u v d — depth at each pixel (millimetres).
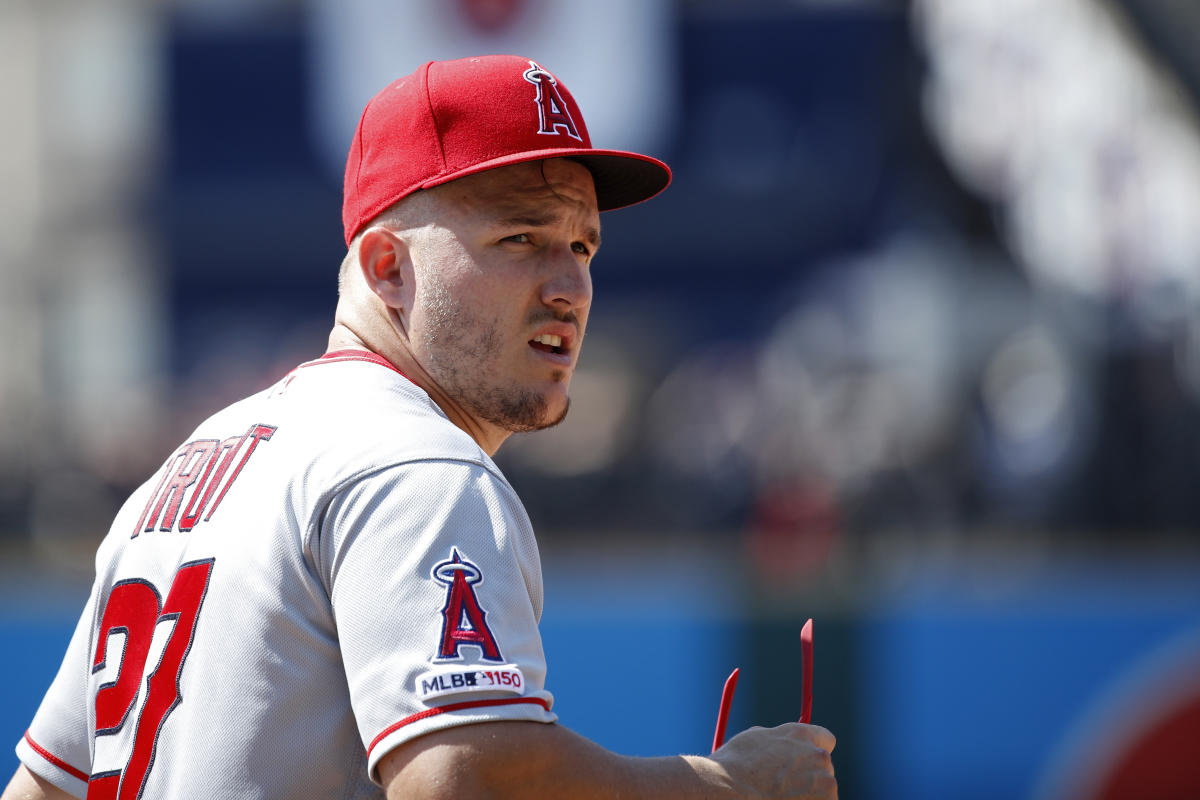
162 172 39188
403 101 6387
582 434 36438
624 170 6816
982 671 21188
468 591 5309
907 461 30656
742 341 38781
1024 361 34406
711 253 38219
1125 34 30094
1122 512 29578
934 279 36938
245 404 6578
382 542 5355
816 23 35969
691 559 27547
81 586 24141
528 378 6367
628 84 34812
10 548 30938
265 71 38469
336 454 5613
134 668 5938
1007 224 33312
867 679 21156
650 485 32562
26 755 6793
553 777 5207
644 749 20906
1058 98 31234
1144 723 21031
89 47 48125
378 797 5484
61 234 46594
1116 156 30812
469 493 5512
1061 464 30750
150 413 36656
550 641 21219
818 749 5875
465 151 6219
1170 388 30250
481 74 6352
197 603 5738
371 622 5270
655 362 38781
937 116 33281
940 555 27688
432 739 5094
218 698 5520
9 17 48125
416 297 6320
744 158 36844
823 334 37625
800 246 37469
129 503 6664
